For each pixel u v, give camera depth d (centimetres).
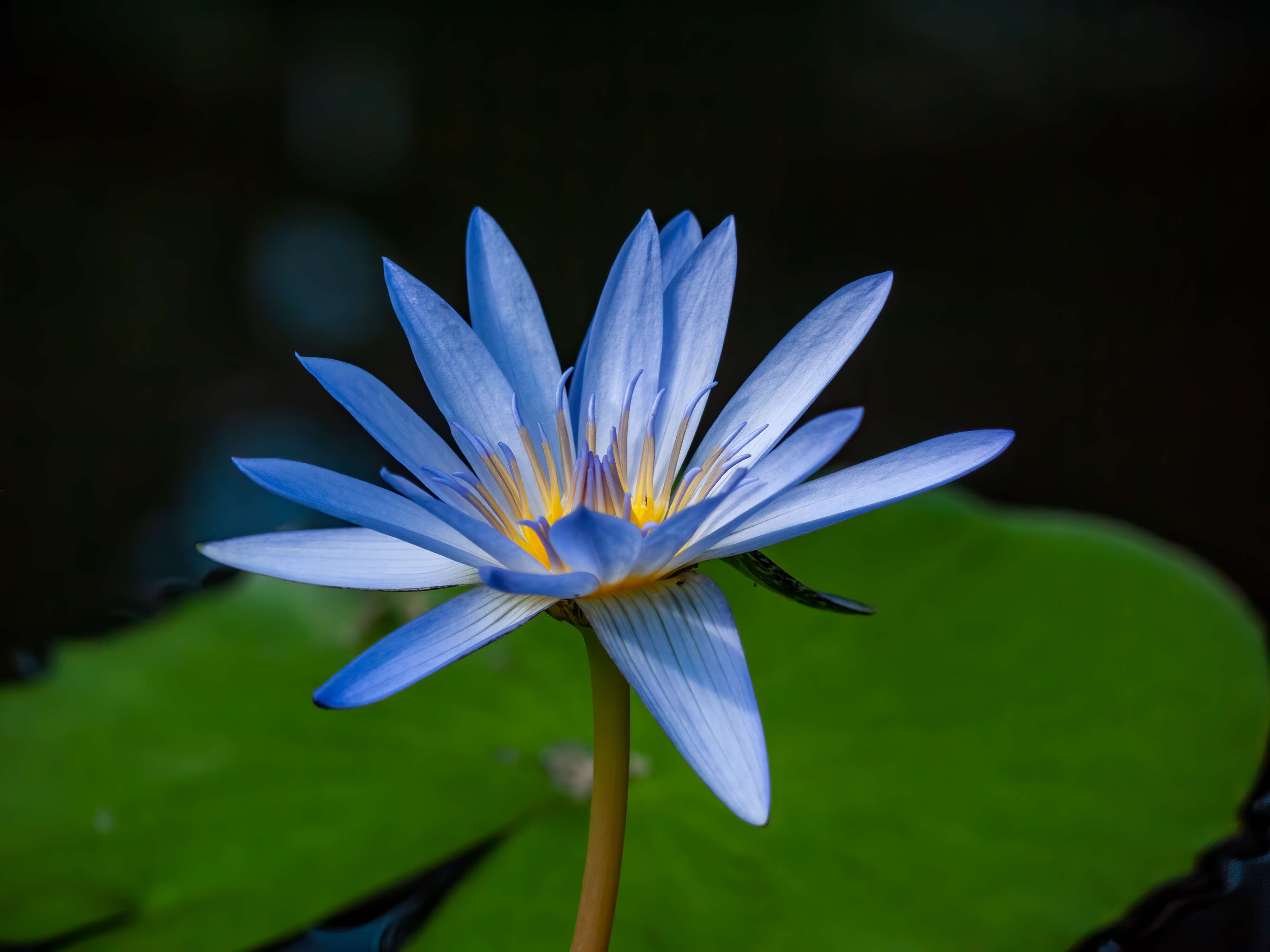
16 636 87
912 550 87
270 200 155
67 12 168
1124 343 130
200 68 172
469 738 82
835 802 79
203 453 115
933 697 82
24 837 79
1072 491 106
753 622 85
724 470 74
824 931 76
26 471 110
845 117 172
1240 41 168
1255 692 81
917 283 143
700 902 77
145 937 77
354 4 183
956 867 77
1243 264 139
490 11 187
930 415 121
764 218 154
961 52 177
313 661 85
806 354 74
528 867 78
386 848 79
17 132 158
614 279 75
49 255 141
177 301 138
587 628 72
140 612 88
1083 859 78
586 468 73
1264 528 97
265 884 78
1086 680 82
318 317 140
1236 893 76
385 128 169
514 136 169
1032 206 154
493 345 75
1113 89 170
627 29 188
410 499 73
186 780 81
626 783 72
